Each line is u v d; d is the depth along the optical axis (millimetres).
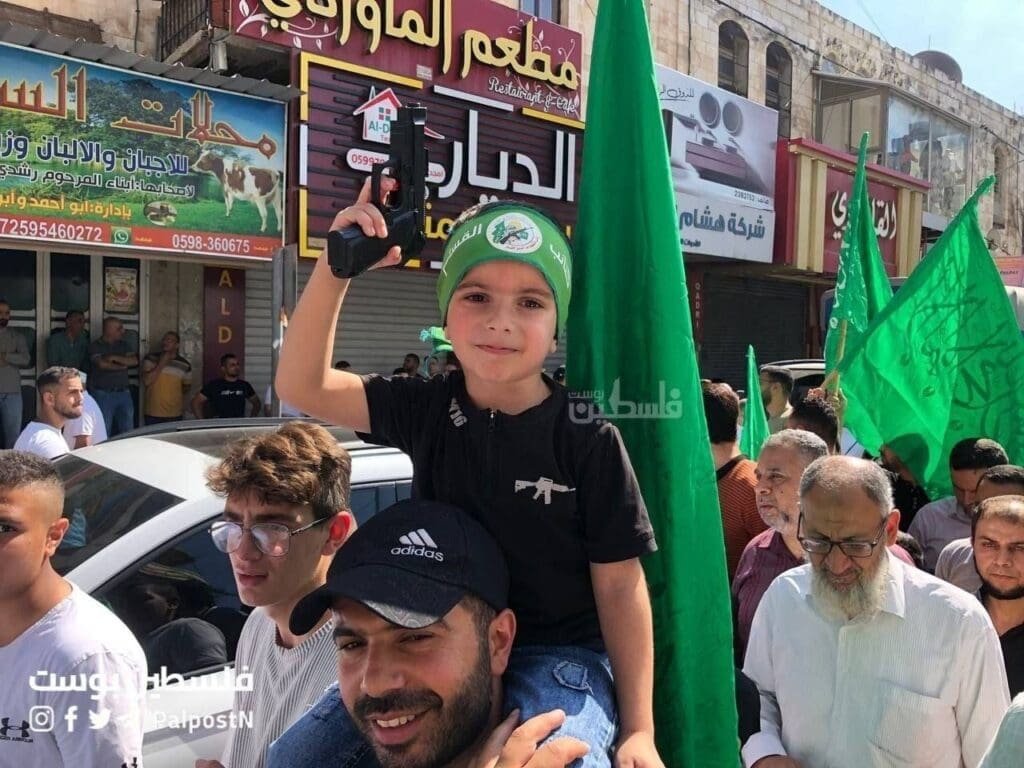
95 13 8211
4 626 1876
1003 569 2465
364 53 8469
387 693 1133
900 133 16344
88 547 2570
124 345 8336
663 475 1551
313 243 8086
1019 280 11164
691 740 1535
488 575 1221
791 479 2760
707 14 13461
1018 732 1354
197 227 7328
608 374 1603
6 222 6301
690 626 1550
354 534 1276
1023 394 4016
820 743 2162
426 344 10672
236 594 2709
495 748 1122
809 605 2230
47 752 1840
